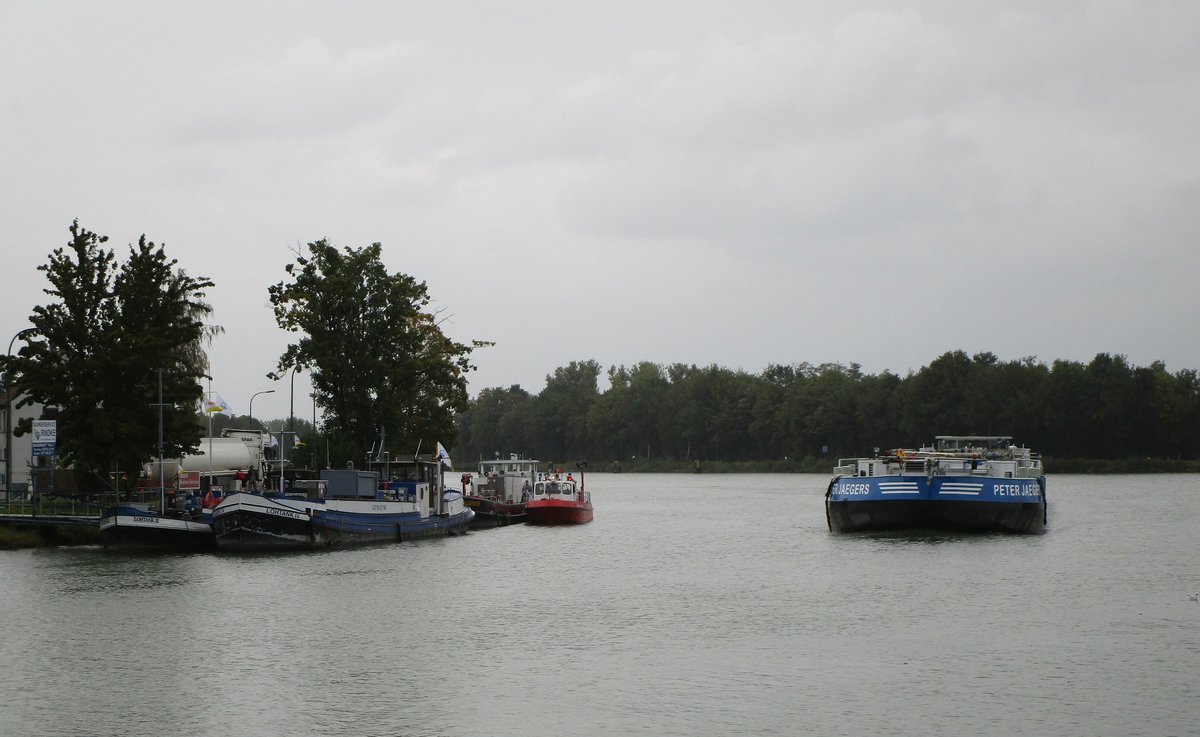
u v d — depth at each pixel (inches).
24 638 1667.1
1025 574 2290.8
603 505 5078.7
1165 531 3245.6
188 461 3759.8
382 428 3688.5
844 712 1266.0
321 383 3922.2
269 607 1934.1
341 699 1327.5
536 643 1632.6
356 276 3981.3
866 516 2950.3
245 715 1263.5
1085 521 3661.4
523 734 1192.8
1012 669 1455.5
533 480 4350.4
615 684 1390.3
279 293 3924.7
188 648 1599.4
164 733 1200.8
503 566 2527.1
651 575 2375.7
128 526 2696.9
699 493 6343.5
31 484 3469.5
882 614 1851.6
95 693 1354.6
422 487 3260.3
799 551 2780.5
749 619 1818.4
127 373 3061.0
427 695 1344.7
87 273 3166.8
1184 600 1968.5
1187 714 1255.5
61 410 3240.7
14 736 1191.6
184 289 3304.6
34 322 3102.9
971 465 2947.8
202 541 2775.6
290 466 4370.1
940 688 1364.4
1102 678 1407.5
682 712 1268.5
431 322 4387.3
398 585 2201.0
